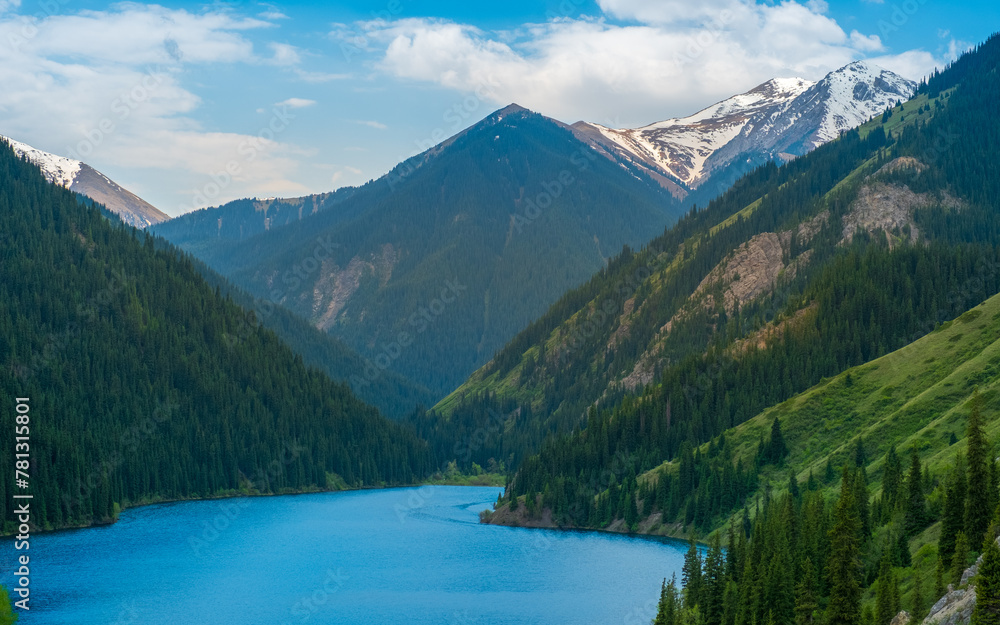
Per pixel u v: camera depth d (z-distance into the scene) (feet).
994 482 347.56
